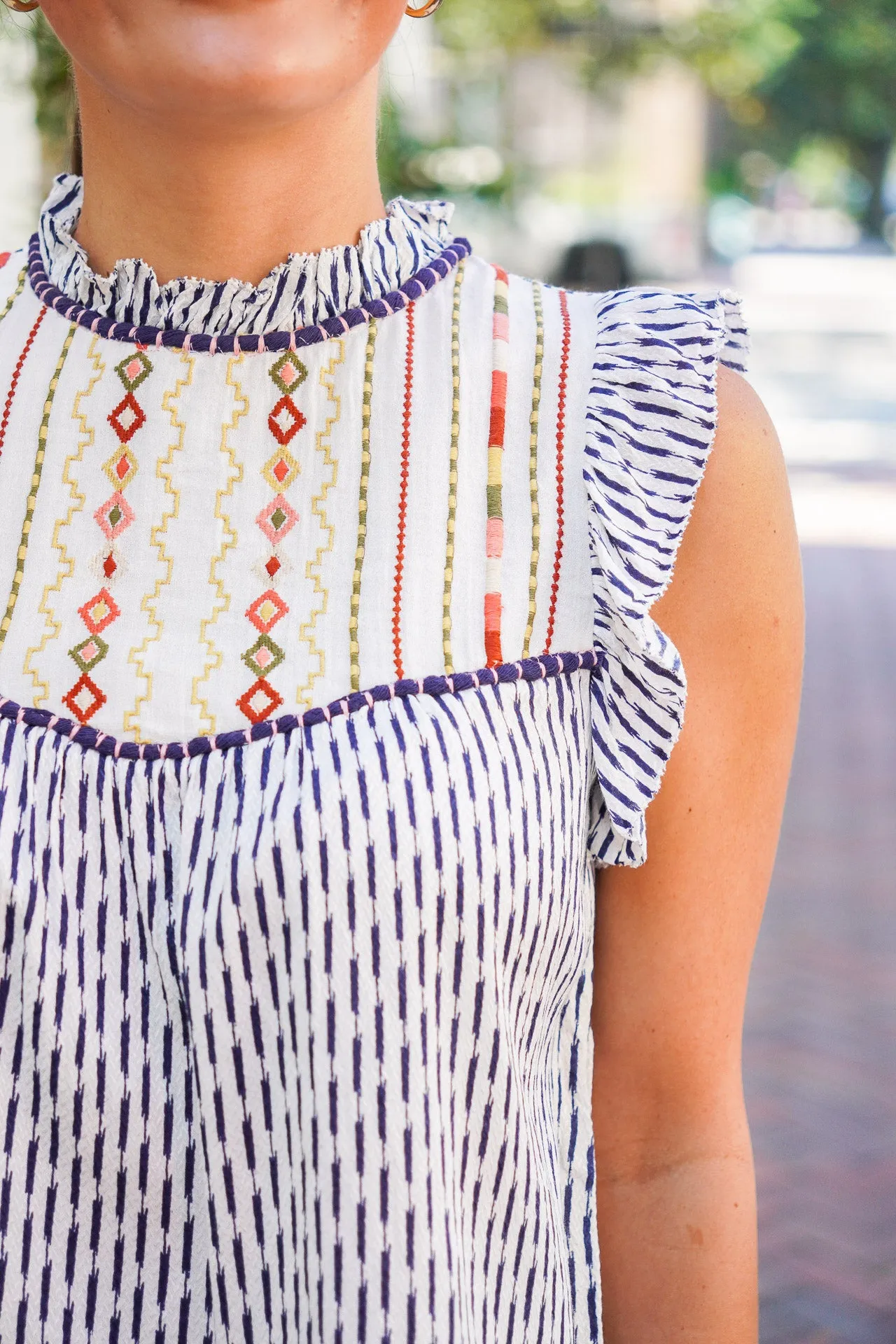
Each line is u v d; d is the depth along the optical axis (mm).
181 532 1062
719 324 1123
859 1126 3955
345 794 970
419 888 965
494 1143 1007
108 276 1101
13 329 1132
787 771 1137
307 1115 957
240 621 1042
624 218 22969
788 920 5043
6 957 985
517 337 1132
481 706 1027
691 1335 1120
